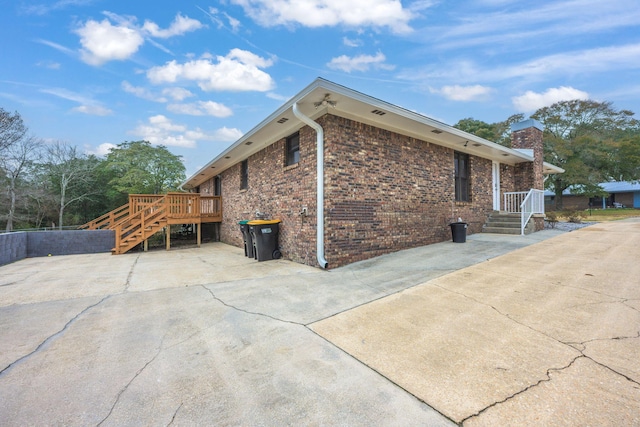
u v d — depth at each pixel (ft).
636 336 8.99
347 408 6.34
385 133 23.39
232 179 39.09
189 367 8.14
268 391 7.02
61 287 16.46
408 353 8.66
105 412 6.28
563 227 37.42
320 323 10.98
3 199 64.64
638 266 16.62
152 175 79.25
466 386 7.00
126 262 25.18
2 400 6.67
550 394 6.57
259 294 14.65
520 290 13.58
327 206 19.67
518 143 39.24
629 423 5.57
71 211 79.77
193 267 22.21
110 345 9.45
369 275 17.42
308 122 19.20
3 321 11.46
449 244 26.37
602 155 74.02
